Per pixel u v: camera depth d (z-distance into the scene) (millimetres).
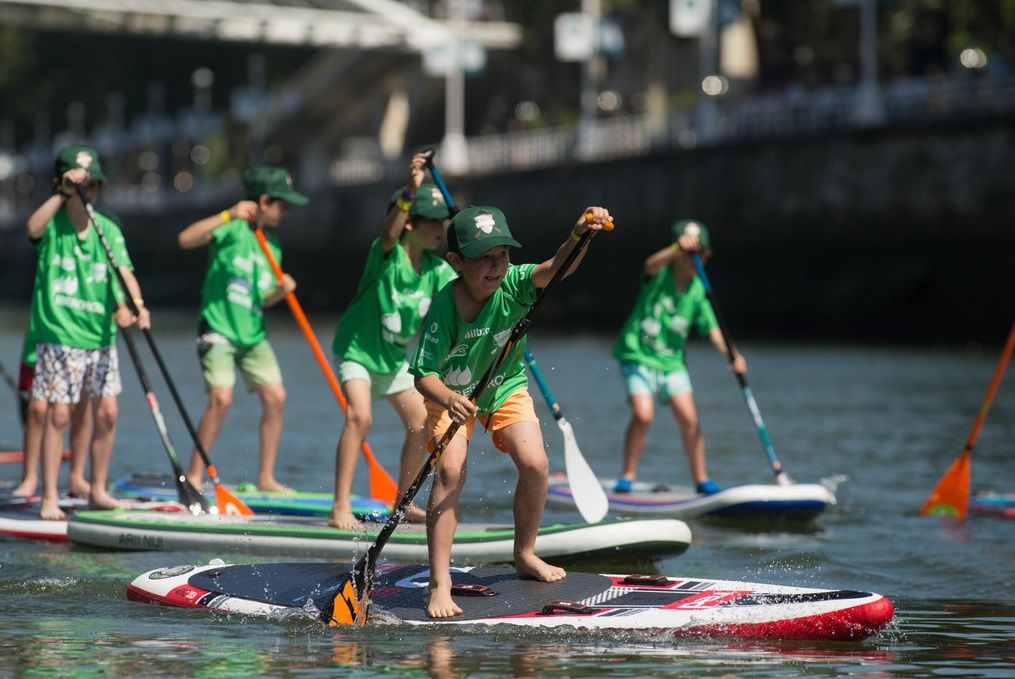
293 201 29297
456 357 18797
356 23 176625
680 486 33094
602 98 169250
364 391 24359
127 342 26797
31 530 25828
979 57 120875
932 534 26812
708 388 62625
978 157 96250
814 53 144250
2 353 85062
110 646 16984
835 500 31438
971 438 29078
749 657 16641
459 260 18266
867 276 105438
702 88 128375
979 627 18547
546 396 22719
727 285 117812
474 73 171375
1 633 17688
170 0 178000
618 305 130250
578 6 162000
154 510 26547
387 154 188750
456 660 16297
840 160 106125
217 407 29188
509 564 22453
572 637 17422
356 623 17953
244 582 19797
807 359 83125
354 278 177250
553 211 137500
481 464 37375
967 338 99188
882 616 17547
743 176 114625
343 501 24516
